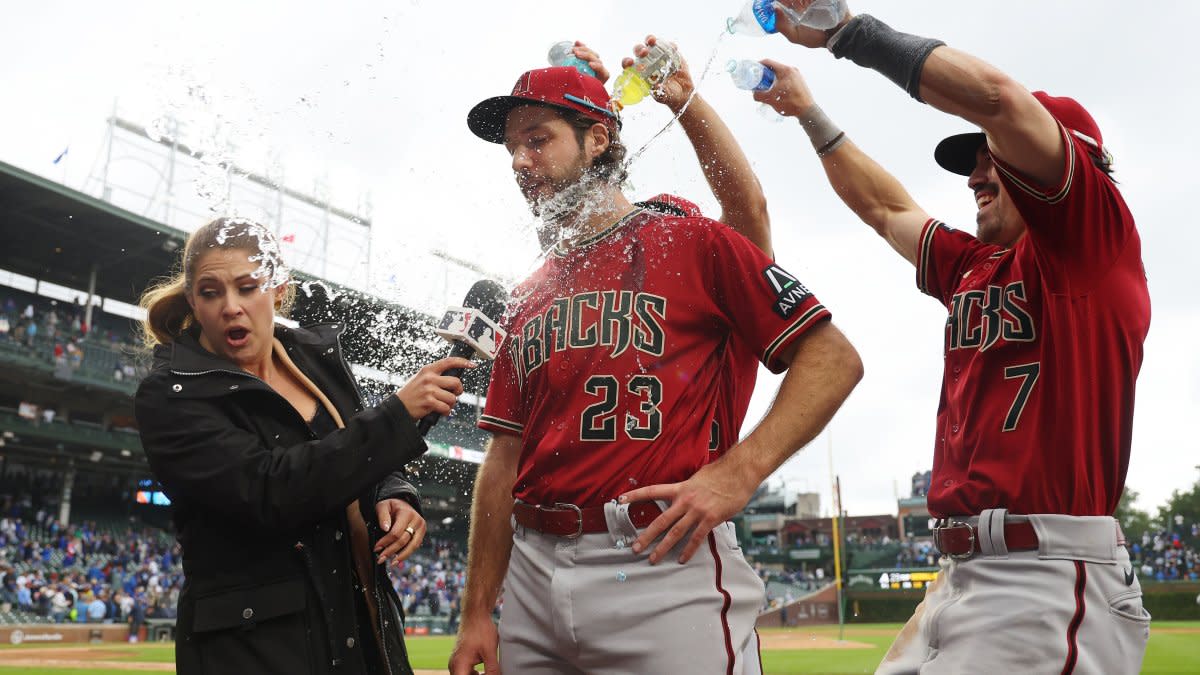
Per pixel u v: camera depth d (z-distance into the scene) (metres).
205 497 1.84
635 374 1.91
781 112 2.80
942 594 2.38
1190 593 31.91
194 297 2.00
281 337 2.27
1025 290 2.31
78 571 24.20
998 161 1.99
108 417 29.36
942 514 2.41
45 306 28.97
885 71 1.93
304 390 2.21
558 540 1.94
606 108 2.08
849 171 2.87
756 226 2.40
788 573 45.00
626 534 1.85
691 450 1.92
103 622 21.75
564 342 1.98
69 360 26.31
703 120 2.27
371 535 2.16
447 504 28.30
